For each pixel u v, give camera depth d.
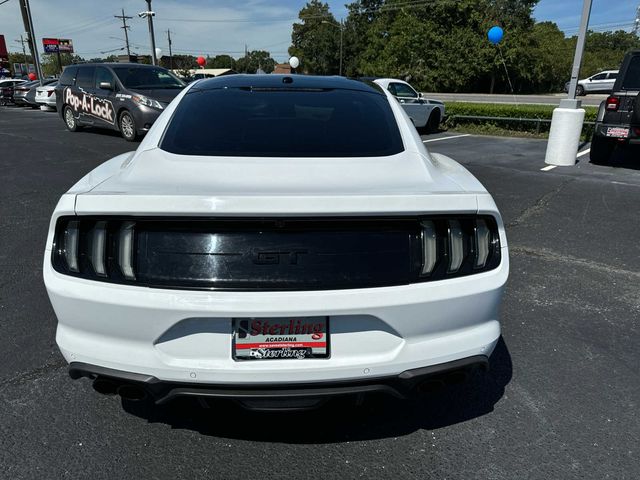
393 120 2.62
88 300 1.80
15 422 2.27
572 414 2.38
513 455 2.11
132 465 2.04
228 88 2.83
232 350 1.82
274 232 1.78
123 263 1.79
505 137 12.80
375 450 2.14
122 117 11.12
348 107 2.67
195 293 1.75
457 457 2.10
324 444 2.17
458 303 1.88
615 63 69.56
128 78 11.26
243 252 1.76
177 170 2.06
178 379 1.83
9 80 27.69
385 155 2.28
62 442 2.15
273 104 2.65
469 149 10.45
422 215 1.83
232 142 2.30
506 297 3.60
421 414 2.38
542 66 51.00
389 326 1.84
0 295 3.53
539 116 13.28
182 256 1.77
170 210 1.72
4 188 6.66
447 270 1.88
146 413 2.35
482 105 14.93
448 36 49.44
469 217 1.91
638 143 7.80
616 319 3.29
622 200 6.13
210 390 1.85
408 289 1.82
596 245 4.62
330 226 1.79
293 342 1.83
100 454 2.09
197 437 2.20
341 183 1.98
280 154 2.22
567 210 5.71
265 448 2.14
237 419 2.32
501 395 2.52
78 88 12.26
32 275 3.88
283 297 1.75
